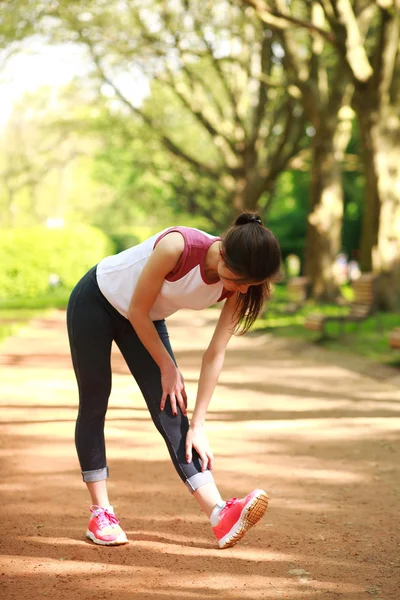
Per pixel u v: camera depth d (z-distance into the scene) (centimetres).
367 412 758
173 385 376
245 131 2977
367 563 355
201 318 2255
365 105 1856
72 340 386
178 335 1695
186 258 356
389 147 1866
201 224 5059
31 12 2288
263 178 3078
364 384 953
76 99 3200
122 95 3084
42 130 3631
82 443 391
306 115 2433
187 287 362
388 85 1833
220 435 651
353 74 1823
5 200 6112
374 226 1883
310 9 2302
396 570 345
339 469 537
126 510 443
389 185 1867
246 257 336
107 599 314
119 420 719
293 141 2941
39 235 3503
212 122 3128
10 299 3397
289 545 380
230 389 920
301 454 582
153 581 333
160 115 3497
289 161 2961
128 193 4369
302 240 4697
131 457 576
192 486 378
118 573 343
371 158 1870
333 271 2469
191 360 1204
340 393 882
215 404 811
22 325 1873
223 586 328
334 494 474
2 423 708
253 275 339
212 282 363
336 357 1223
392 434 654
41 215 6619
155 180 4209
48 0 2284
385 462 556
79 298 383
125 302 373
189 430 380
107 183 4497
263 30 2756
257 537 394
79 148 4300
